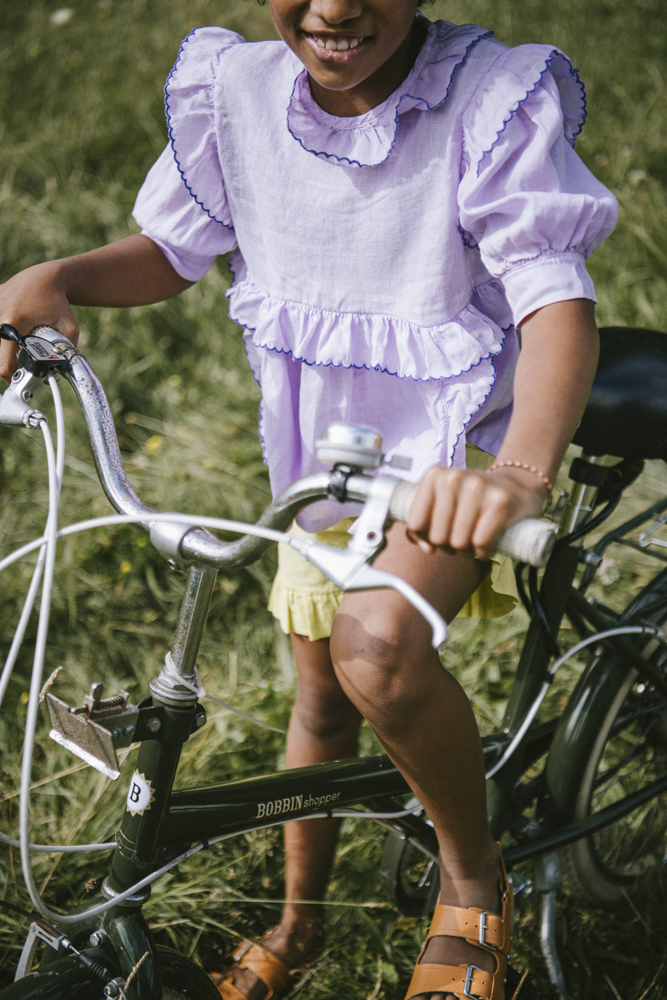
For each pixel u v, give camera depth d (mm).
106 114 3904
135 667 2055
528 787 1483
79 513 2389
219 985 1386
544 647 1387
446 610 1045
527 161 1016
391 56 1038
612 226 1038
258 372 1307
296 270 1148
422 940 1496
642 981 1456
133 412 2768
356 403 1187
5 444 2584
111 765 914
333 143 1082
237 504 2385
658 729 1598
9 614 2145
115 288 1204
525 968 1466
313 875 1437
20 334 1046
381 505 714
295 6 966
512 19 4574
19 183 3535
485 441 1176
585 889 1552
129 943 975
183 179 1188
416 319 1106
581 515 1324
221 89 1146
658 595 1462
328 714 1424
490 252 1028
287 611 1366
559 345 963
